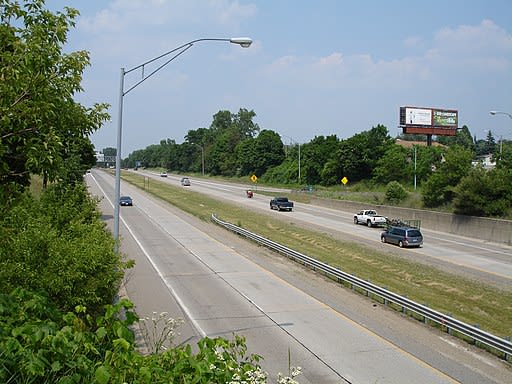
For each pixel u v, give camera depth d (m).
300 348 13.48
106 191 85.94
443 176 47.47
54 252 11.02
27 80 7.29
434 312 15.45
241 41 16.72
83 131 8.90
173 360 5.18
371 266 27.30
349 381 11.25
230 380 4.84
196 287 20.83
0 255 10.51
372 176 81.50
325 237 38.44
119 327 5.09
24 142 7.28
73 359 4.88
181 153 182.00
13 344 4.71
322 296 19.48
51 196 18.28
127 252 29.70
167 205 64.69
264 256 28.72
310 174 93.56
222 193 85.00
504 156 45.62
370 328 15.41
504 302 20.52
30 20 8.02
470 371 11.98
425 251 33.19
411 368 12.09
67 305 10.90
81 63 8.32
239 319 16.25
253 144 122.81
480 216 40.91
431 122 83.25
